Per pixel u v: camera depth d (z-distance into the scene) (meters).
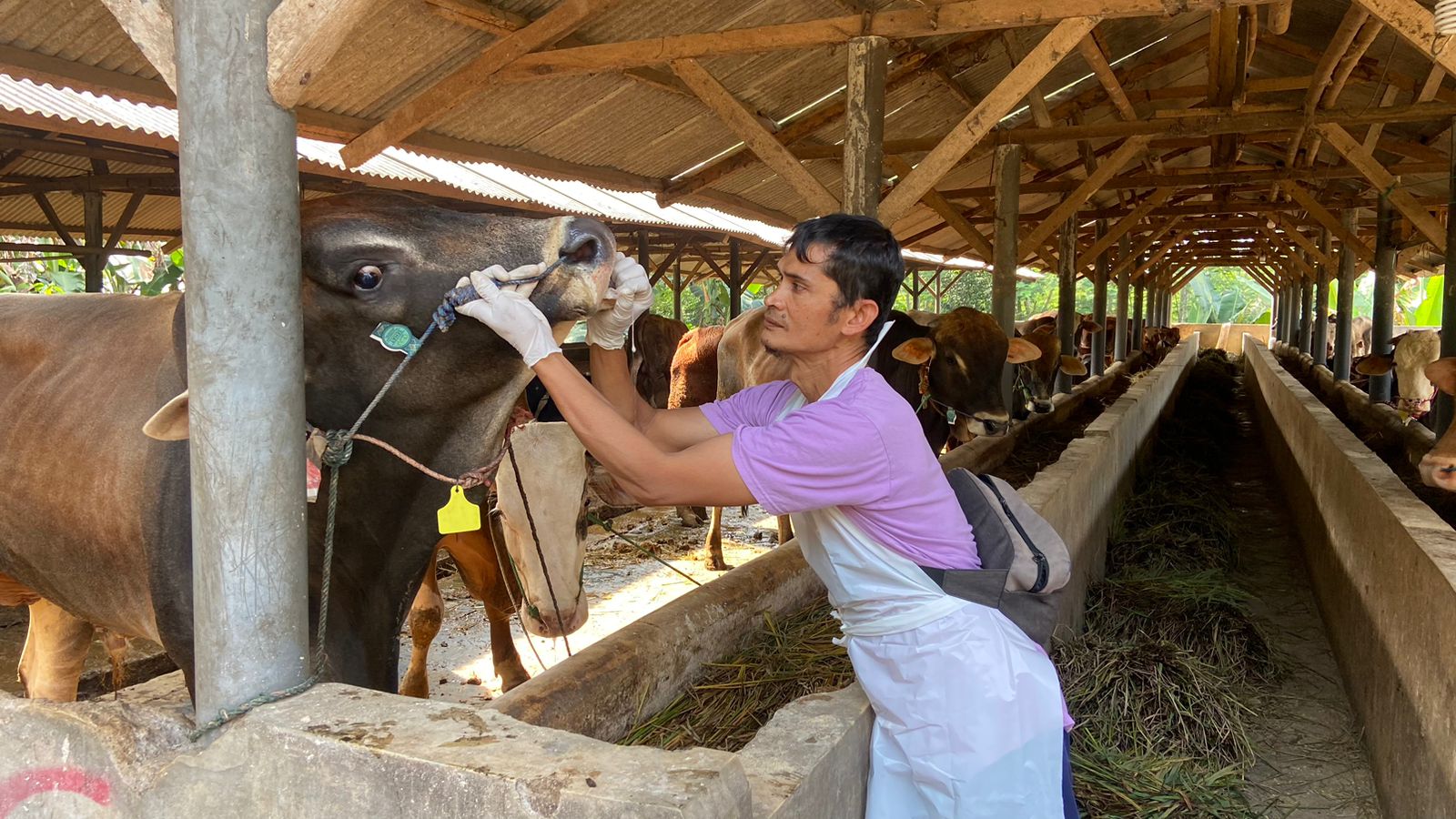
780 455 1.74
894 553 1.90
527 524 3.43
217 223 1.65
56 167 8.93
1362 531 4.76
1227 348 38.97
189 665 2.15
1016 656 1.88
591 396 1.78
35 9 4.39
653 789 1.36
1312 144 12.10
